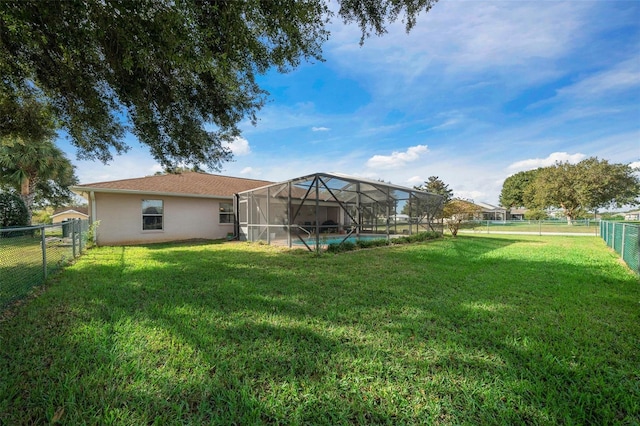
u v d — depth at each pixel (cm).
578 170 3108
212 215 1485
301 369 229
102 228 1174
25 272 476
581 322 326
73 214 3853
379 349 261
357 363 237
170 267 650
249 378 216
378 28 498
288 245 1020
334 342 276
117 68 430
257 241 1210
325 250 947
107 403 188
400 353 255
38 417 176
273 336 288
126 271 603
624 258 752
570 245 1192
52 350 256
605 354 252
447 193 4694
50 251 655
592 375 221
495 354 253
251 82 579
